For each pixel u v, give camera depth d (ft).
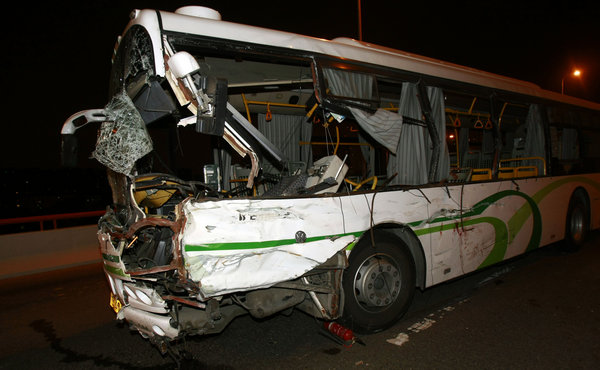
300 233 11.21
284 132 21.44
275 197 11.04
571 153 25.14
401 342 12.96
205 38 11.12
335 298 12.30
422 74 16.06
